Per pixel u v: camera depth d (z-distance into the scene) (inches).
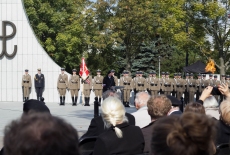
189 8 1509.6
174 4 1461.6
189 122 112.7
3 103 1243.2
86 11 1968.5
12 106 1146.0
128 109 1115.9
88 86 1204.5
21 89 1307.8
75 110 1047.0
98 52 2177.7
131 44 2054.6
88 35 2038.6
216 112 315.6
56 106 1172.5
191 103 258.7
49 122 92.7
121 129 221.8
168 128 113.7
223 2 1483.8
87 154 268.5
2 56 1305.4
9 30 1309.1
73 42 1948.8
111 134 219.5
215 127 117.6
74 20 1982.0
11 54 1304.1
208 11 1437.0
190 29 1480.1
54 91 1310.3
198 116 115.5
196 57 2341.3
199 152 110.7
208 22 1508.4
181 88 1284.4
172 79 1283.2
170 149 110.6
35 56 1314.0
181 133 110.8
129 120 293.4
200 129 110.8
